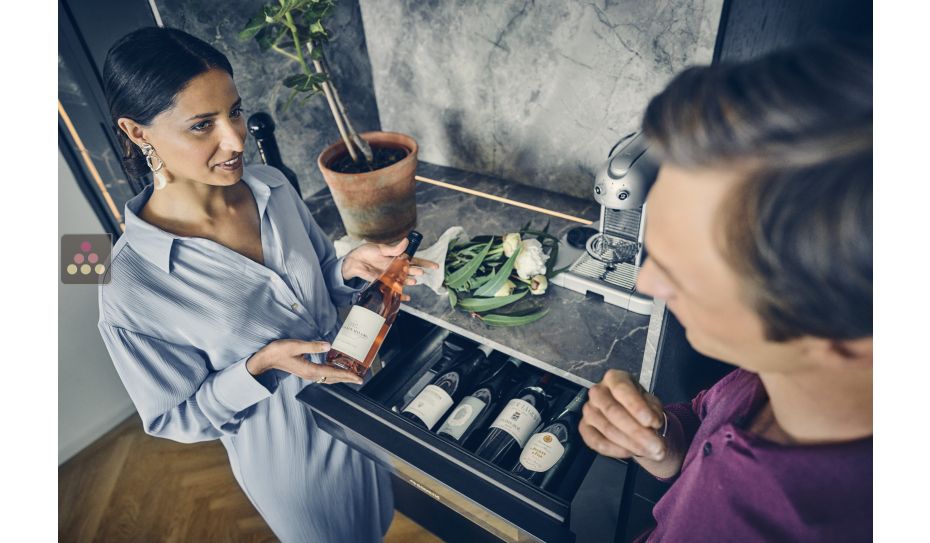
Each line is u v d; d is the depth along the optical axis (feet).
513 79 4.30
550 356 3.16
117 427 6.23
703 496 1.47
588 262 3.62
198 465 5.80
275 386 2.96
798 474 1.22
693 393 2.51
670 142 0.91
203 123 2.37
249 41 4.11
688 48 3.35
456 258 3.80
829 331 0.97
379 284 3.63
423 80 4.83
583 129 4.21
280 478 3.34
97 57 3.53
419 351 3.49
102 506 5.49
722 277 0.99
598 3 3.54
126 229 2.63
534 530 2.19
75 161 4.06
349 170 4.09
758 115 0.81
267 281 2.96
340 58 4.78
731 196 0.89
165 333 2.70
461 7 4.15
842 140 0.78
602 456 2.54
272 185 3.16
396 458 2.56
